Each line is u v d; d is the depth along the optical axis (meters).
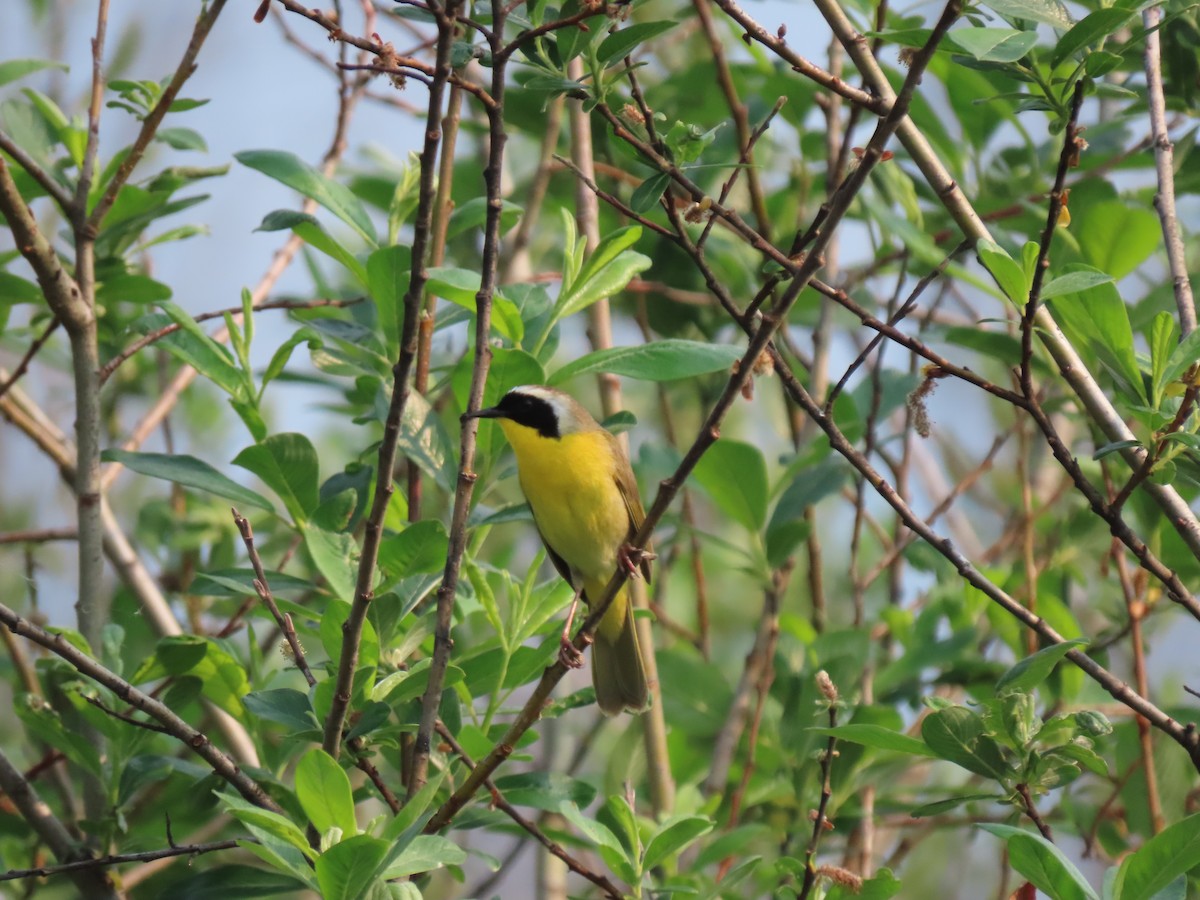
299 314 11.29
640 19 14.41
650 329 14.17
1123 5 7.22
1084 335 7.82
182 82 9.28
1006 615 11.56
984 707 7.26
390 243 9.48
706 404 14.48
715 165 7.20
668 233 7.09
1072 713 7.04
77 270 9.25
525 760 8.40
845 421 12.48
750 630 16.03
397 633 8.17
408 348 6.69
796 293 6.44
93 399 9.06
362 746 7.65
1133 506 10.59
